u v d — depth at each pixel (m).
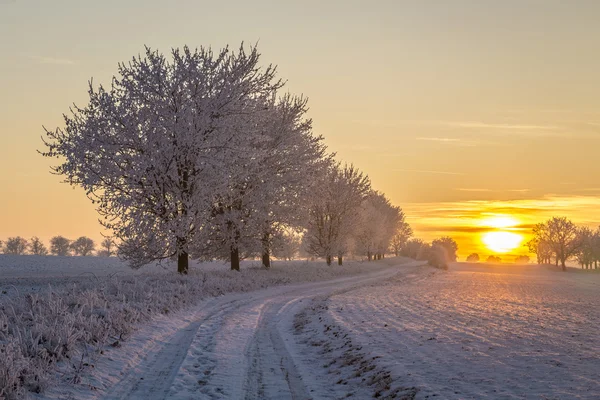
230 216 35.16
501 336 14.84
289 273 42.47
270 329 18.17
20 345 9.78
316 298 29.41
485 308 24.12
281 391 10.01
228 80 30.91
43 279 26.91
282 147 37.19
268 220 37.41
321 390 10.26
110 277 23.80
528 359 11.29
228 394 9.57
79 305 14.94
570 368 10.18
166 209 28.56
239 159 31.77
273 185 36.12
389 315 20.73
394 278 54.28
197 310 21.23
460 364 11.07
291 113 38.47
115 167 27.75
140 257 29.25
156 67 29.53
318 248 57.03
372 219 83.38
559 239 126.00
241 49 31.75
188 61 30.19
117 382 9.90
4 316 11.75
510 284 54.66
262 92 33.00
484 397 8.39
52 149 27.48
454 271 97.12
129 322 14.77
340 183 55.88
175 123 28.91
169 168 28.38
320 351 14.43
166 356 12.52
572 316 20.86
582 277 95.69
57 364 9.95
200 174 28.98
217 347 13.93
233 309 22.52
